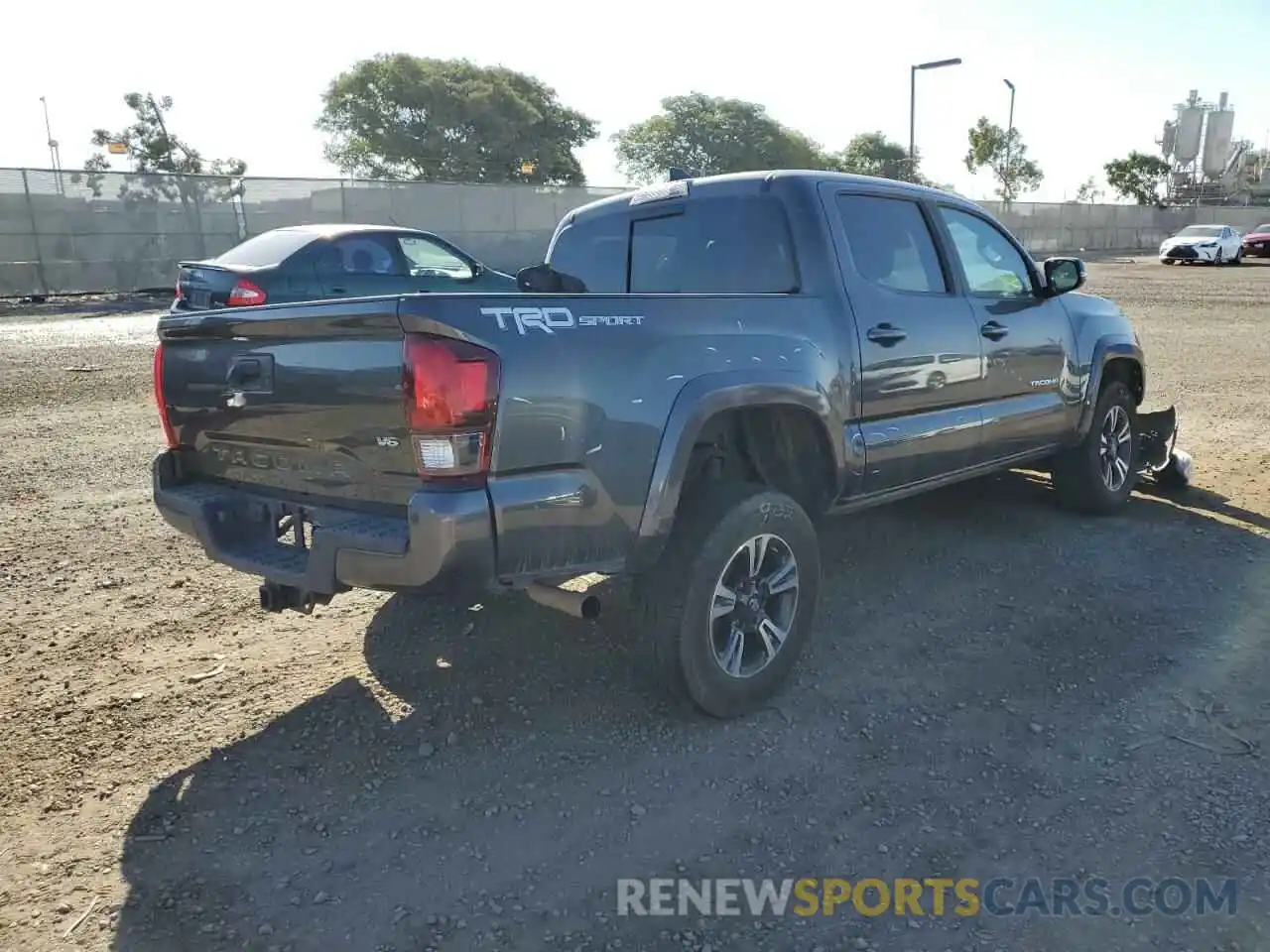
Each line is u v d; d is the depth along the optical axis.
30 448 8.14
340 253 10.80
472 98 51.22
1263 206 59.91
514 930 2.71
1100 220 48.22
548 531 3.21
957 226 5.15
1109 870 2.92
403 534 3.12
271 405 3.51
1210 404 9.87
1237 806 3.21
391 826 3.16
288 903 2.81
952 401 4.84
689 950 2.63
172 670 4.23
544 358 3.17
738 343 3.75
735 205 4.54
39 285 22.22
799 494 4.35
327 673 4.20
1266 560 5.40
